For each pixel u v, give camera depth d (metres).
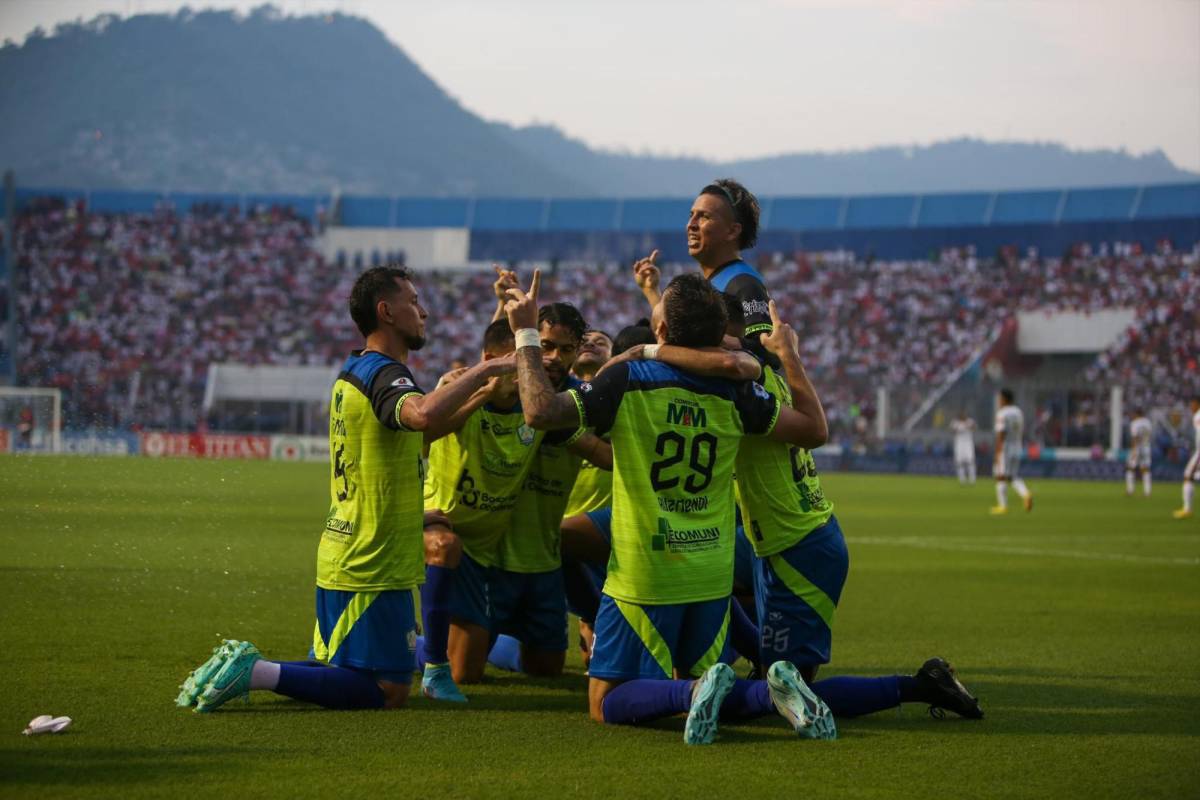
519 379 6.47
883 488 40.41
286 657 8.79
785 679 6.31
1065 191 64.81
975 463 51.06
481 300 68.69
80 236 68.94
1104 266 62.91
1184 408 49.00
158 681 7.59
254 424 53.47
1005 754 6.09
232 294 67.06
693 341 6.62
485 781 5.40
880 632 10.80
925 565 16.89
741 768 5.73
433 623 7.56
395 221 73.69
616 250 72.12
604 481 9.33
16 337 62.66
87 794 5.09
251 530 19.28
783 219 69.19
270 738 6.18
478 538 8.22
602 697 6.76
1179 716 7.11
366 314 7.20
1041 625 11.25
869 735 6.51
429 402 6.61
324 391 53.25
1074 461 49.34
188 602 11.42
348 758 5.79
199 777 5.39
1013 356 59.09
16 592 11.70
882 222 67.75
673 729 6.61
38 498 14.90
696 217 7.71
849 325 63.62
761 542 7.17
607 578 6.79
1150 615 11.95
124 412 56.50
